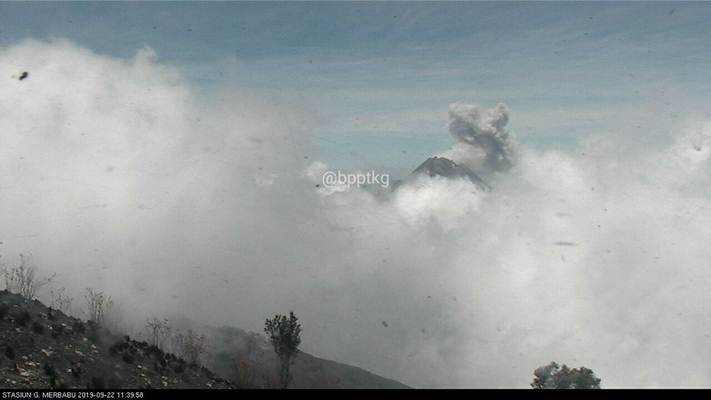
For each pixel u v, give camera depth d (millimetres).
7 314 25172
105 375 22578
